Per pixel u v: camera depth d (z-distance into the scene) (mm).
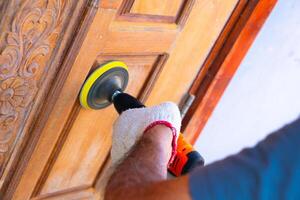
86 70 823
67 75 793
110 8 765
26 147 847
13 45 668
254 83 1557
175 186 450
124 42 876
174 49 1072
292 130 420
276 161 412
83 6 734
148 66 1036
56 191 1052
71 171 1048
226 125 1660
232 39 1263
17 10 639
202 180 436
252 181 415
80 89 855
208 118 1467
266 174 411
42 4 666
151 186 471
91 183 1160
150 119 722
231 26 1249
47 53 734
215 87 1356
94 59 823
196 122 1437
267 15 1257
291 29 1454
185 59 1158
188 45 1118
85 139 1002
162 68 1071
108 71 874
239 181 420
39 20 678
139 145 647
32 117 812
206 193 429
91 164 1094
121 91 932
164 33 976
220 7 1133
